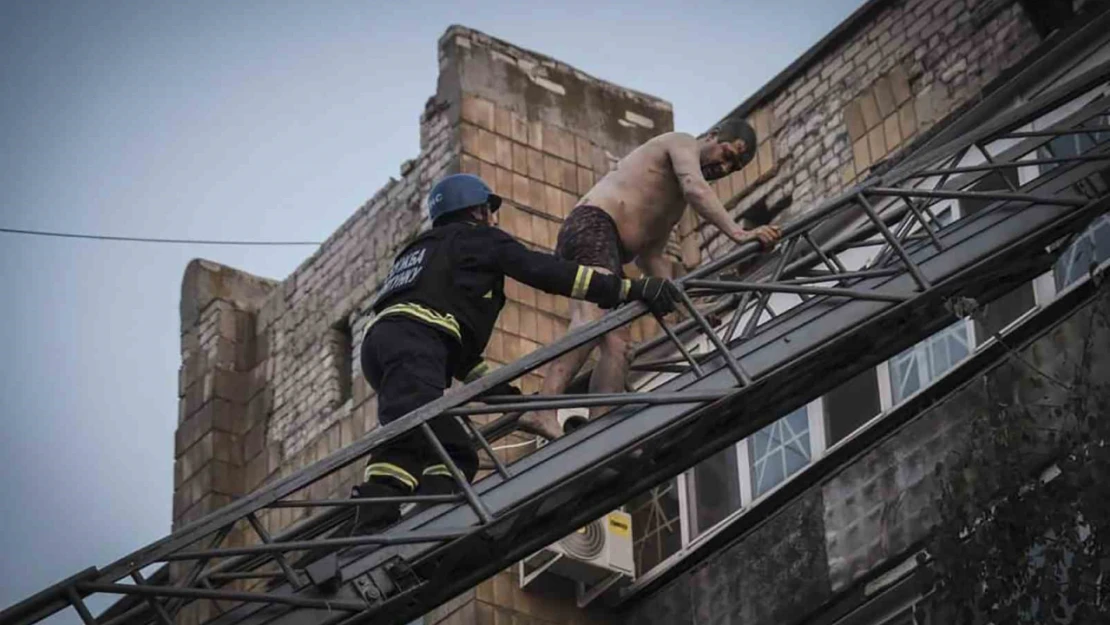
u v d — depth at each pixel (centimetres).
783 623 1172
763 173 1545
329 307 1614
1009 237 960
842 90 1510
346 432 1527
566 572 1260
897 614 1105
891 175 961
